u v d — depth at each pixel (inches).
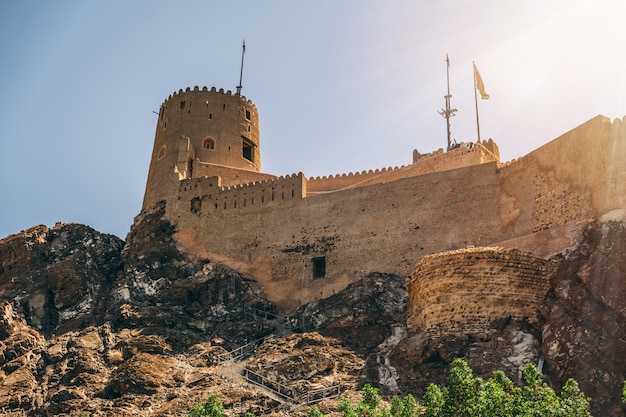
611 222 2007.9
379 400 1705.2
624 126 2094.0
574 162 2188.7
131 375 2235.5
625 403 1665.8
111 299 2728.8
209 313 2623.0
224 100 3398.1
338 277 2566.4
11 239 2891.2
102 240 2979.8
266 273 2706.7
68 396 2204.7
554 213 2206.0
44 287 2738.7
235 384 2174.0
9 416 2186.3
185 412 2057.1
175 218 2960.1
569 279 1995.6
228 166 3223.4
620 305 1839.3
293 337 2320.4
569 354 1824.6
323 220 2677.2
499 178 2425.0
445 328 2039.9
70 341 2482.8
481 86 3048.7
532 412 1461.6
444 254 2112.5
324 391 2033.7
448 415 1525.6
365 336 2273.6
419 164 2851.9
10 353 2418.8
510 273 2037.4
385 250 2529.5
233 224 2839.6
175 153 3201.3
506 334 1972.2
